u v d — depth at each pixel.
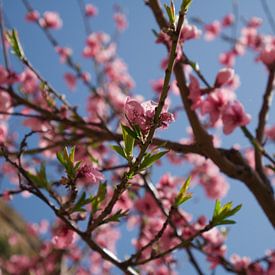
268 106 3.31
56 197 2.00
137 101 1.55
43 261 6.78
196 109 3.01
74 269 5.30
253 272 3.71
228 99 2.96
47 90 3.33
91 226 1.90
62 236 2.15
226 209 1.87
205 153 3.01
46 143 4.64
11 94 3.53
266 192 2.97
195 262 3.30
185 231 4.03
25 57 3.04
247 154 5.62
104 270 7.81
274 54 3.33
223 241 4.07
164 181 4.61
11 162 2.01
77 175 1.78
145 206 4.40
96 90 5.06
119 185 1.68
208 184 5.48
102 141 3.49
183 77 2.99
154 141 3.02
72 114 3.47
